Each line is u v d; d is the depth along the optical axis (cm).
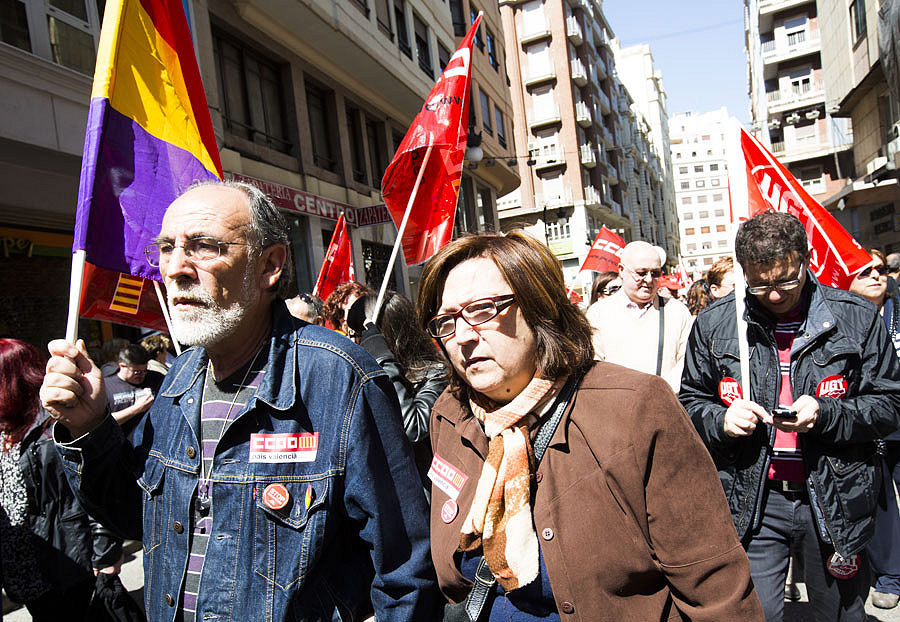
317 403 161
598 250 970
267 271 171
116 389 445
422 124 409
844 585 225
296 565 150
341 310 393
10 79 605
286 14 1051
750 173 331
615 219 4469
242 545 152
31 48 640
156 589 162
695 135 10244
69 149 663
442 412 172
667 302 430
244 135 1045
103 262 201
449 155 404
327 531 155
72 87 671
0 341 301
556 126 3856
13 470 293
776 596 234
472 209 2080
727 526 135
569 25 3925
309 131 1209
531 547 140
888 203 1969
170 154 228
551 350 146
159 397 180
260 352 168
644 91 7750
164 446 171
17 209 708
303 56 1193
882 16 1606
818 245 335
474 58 2025
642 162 5950
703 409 245
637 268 415
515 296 147
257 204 168
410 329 306
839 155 2811
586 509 136
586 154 3884
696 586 132
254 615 149
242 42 1053
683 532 133
